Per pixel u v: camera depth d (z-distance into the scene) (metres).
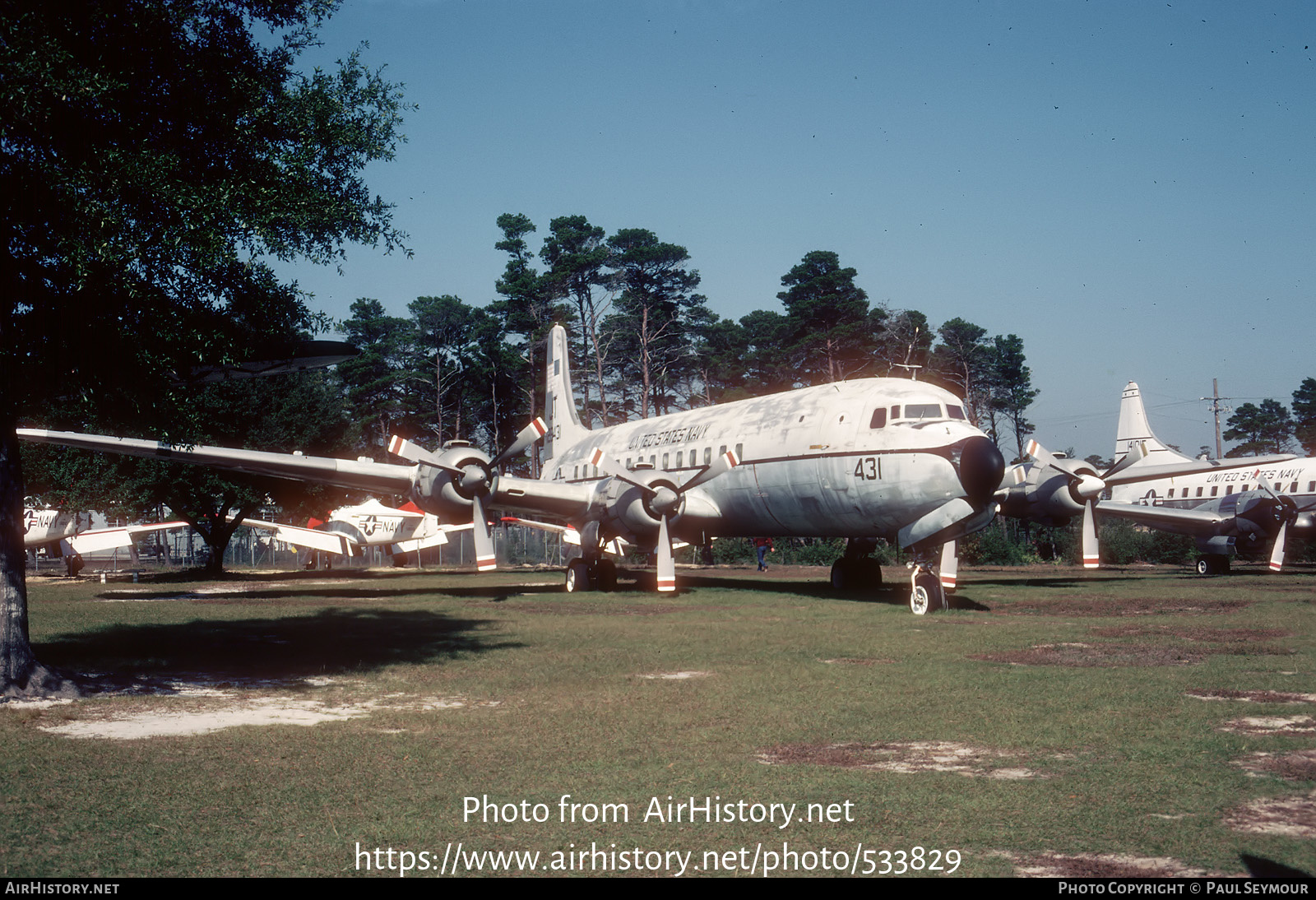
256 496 33.66
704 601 19.33
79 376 9.62
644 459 24.81
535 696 8.51
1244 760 6.06
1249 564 37.00
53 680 8.83
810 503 19.33
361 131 10.61
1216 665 10.04
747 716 7.55
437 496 19.12
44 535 38.97
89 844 4.61
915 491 16.80
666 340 65.88
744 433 21.22
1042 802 5.19
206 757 6.27
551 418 32.50
